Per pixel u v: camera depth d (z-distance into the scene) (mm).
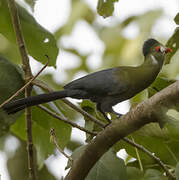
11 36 9914
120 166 8266
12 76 8984
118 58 16500
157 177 8156
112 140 7270
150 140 8812
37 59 9797
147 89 9773
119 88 9312
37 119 9734
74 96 9227
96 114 9844
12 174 12266
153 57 9602
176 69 12969
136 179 8266
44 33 9523
